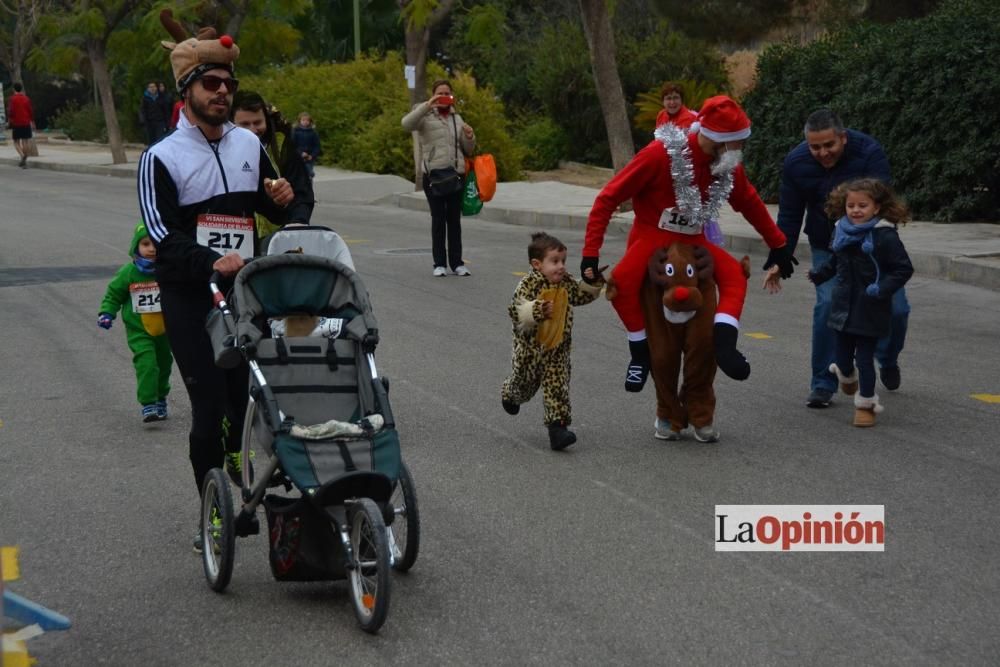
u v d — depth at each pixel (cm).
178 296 591
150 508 689
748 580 575
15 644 443
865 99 1881
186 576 589
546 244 771
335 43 4497
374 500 518
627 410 893
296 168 661
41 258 1673
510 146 2953
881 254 812
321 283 577
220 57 593
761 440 810
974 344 1102
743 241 1722
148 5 3522
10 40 4931
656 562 598
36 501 701
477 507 682
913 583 570
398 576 582
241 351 545
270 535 553
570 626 524
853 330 825
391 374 1005
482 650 501
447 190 1491
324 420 550
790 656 493
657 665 486
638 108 3180
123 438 832
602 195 772
